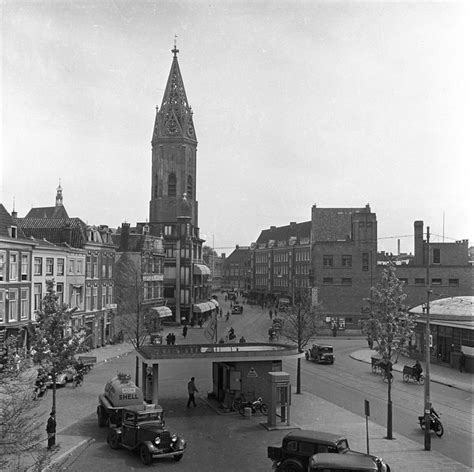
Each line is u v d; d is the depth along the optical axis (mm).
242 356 30578
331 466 18266
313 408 31938
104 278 64688
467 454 23297
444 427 27859
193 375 45031
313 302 82812
